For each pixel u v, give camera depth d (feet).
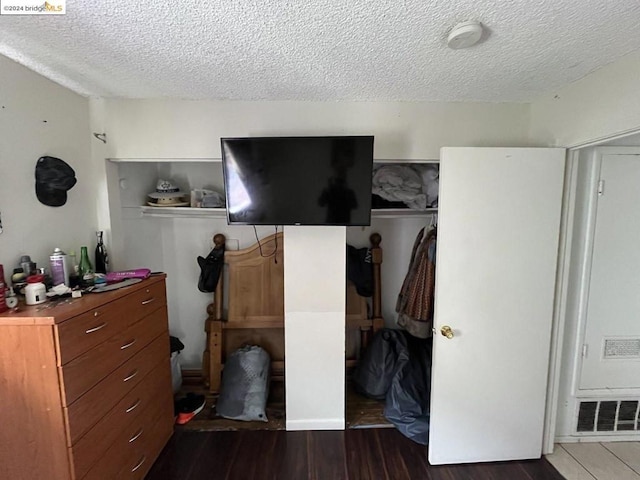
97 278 5.35
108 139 6.13
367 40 3.91
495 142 6.29
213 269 8.10
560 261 5.92
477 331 5.83
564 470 5.85
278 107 6.11
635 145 5.76
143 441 5.54
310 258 6.57
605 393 6.32
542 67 4.71
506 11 3.32
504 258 5.72
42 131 5.02
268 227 8.46
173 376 7.93
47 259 5.13
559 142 5.63
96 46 4.08
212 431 6.80
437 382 5.88
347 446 6.40
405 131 6.20
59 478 3.96
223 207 7.40
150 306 5.74
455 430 5.96
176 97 5.98
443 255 5.68
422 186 7.48
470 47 4.08
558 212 5.67
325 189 5.57
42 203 5.02
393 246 8.66
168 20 3.48
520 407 6.00
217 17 3.42
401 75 4.98
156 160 6.24
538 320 5.87
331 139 5.41
